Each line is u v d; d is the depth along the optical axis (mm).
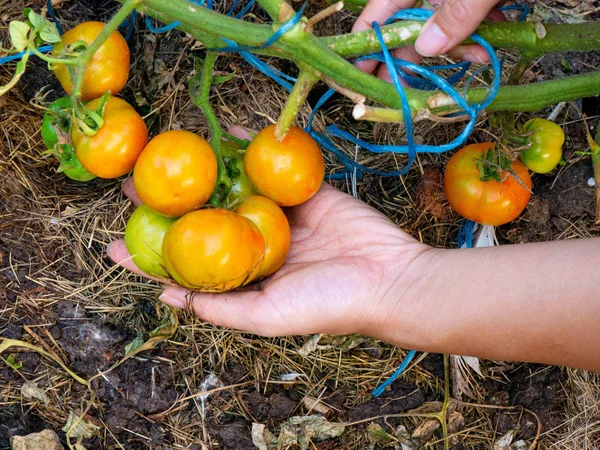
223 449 546
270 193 420
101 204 567
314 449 548
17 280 538
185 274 376
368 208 476
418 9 390
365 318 434
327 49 365
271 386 565
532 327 372
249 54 493
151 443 535
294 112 383
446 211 593
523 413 582
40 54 349
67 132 409
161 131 570
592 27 407
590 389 583
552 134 489
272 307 433
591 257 367
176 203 390
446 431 568
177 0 345
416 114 385
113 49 413
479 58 445
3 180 539
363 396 575
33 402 526
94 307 550
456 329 398
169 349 558
